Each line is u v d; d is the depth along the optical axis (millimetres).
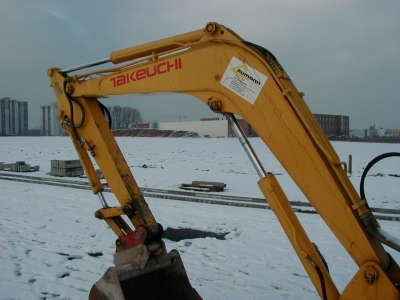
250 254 6625
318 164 3008
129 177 4191
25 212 9648
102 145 4238
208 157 26047
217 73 3395
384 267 2912
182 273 4199
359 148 34094
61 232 7945
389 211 9578
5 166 20141
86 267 6129
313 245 3295
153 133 60125
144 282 3934
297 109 3062
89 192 12578
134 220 4039
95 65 4254
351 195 2959
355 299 2875
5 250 6844
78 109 4344
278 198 3154
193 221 8719
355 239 2920
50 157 27188
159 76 3762
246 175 16859
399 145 38719
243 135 3346
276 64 3195
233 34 3369
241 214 9375
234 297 5125
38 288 5402
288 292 5266
